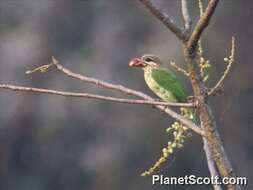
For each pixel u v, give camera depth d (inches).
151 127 936.3
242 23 973.2
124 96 962.1
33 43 1045.8
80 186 984.9
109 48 1021.8
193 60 201.2
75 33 1047.0
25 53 1039.0
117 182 943.0
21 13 1055.6
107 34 1031.6
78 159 989.8
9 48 1041.5
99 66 1016.9
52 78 1023.6
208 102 201.8
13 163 1021.8
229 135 921.5
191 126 204.2
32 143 1016.2
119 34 1031.0
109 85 208.4
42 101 1024.9
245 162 922.7
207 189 840.9
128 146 948.0
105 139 970.7
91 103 984.9
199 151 881.5
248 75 939.3
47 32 1047.6
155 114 937.5
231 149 925.2
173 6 979.9
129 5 1042.1
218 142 199.8
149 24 1024.9
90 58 1028.5
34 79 1026.7
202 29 197.6
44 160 1010.1
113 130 964.0
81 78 208.8
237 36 963.3
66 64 1029.2
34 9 1056.2
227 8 972.6
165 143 938.1
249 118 922.7
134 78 979.3
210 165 211.3
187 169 869.8
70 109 1003.9
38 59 1042.7
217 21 967.6
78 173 986.7
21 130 1027.9
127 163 943.7
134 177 938.1
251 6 977.5
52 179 995.9
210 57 925.2
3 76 1035.9
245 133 919.7
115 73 1002.7
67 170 995.3
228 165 198.5
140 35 1026.7
